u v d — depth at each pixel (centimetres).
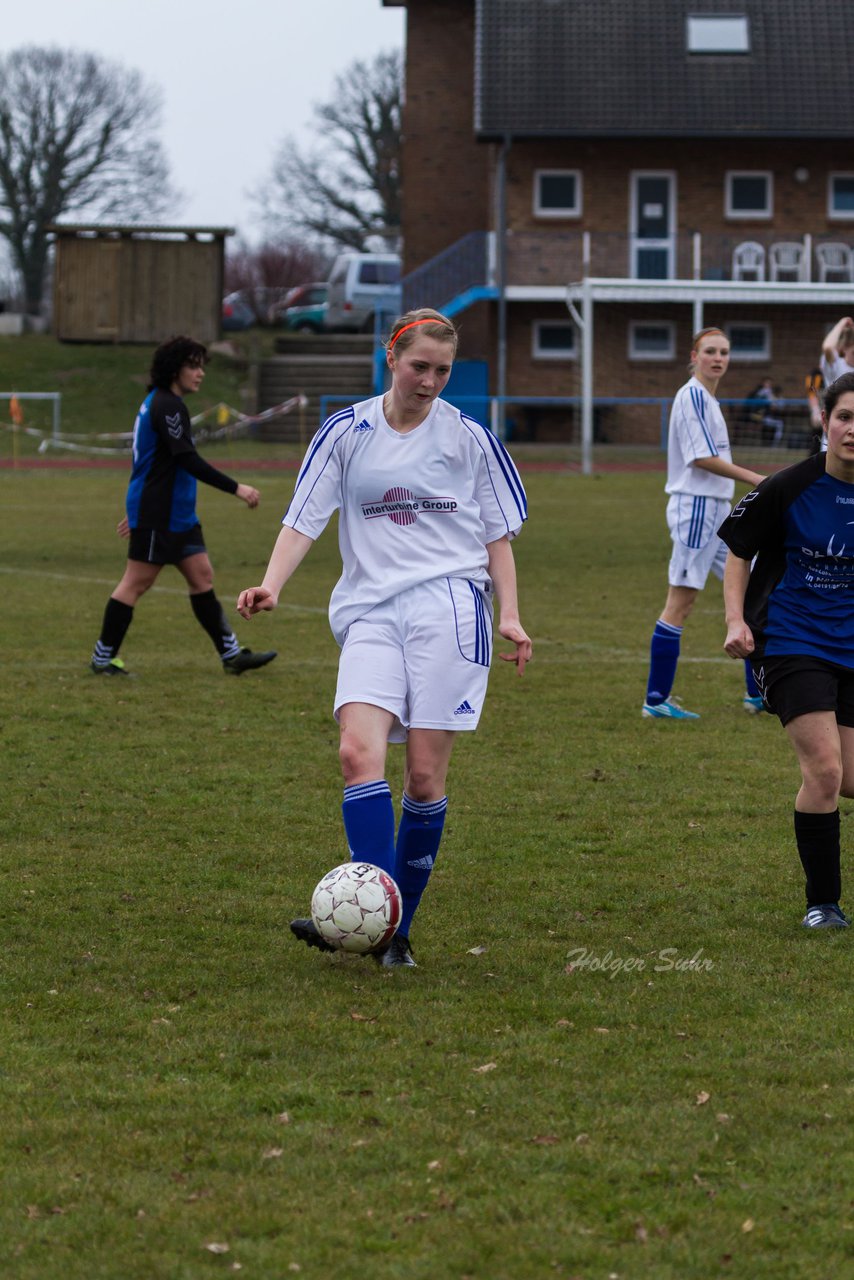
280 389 9912
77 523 5572
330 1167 892
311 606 3644
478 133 9462
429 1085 1010
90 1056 1062
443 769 1252
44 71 16875
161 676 2669
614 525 5497
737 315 9556
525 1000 1176
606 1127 945
